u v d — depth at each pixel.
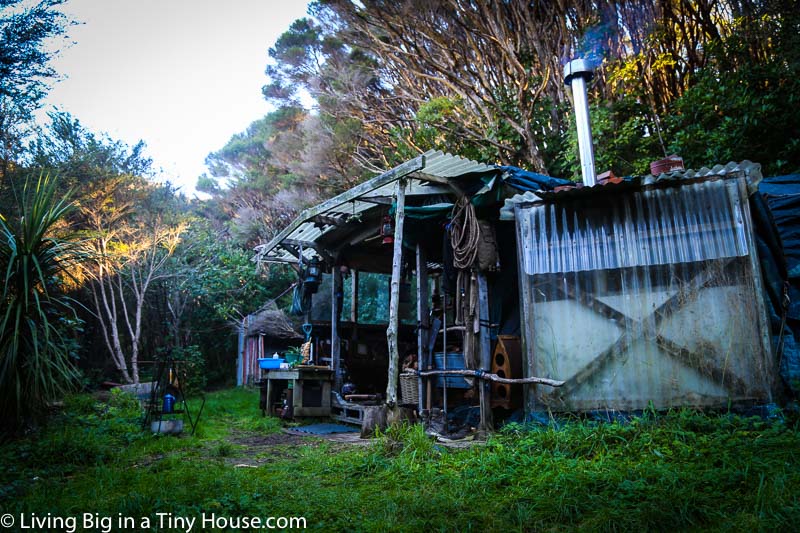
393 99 16.64
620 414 4.95
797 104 7.98
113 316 12.27
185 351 12.61
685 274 4.99
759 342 4.61
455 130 13.38
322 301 13.15
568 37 12.20
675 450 3.80
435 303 7.79
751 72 8.41
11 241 5.70
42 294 5.94
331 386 8.39
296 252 9.27
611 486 3.17
